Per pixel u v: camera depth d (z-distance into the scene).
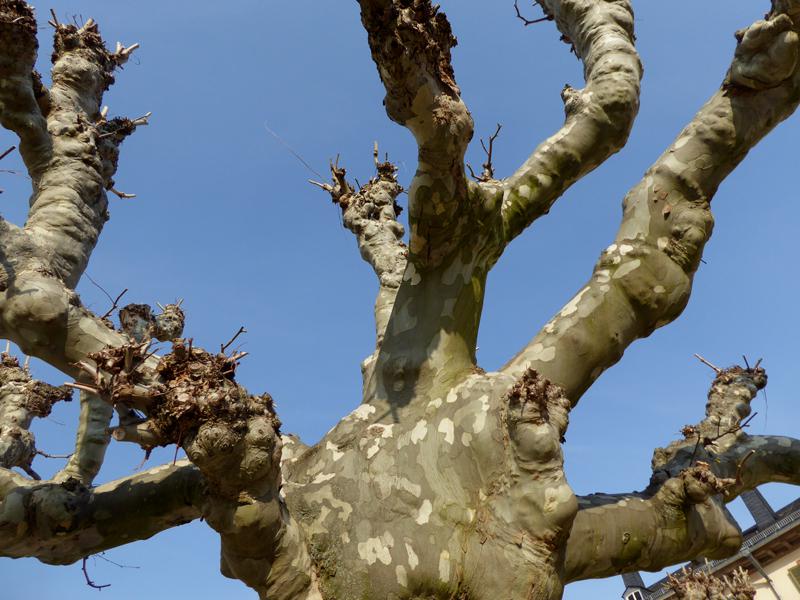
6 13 4.32
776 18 4.01
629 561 4.02
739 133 4.23
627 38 5.35
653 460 5.03
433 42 3.21
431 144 3.45
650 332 4.18
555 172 4.64
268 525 3.12
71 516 3.58
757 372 5.87
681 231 4.13
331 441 3.85
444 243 3.94
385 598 3.23
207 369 3.09
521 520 3.25
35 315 3.61
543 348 3.96
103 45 5.78
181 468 3.72
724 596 7.36
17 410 5.96
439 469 3.50
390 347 4.05
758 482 5.25
